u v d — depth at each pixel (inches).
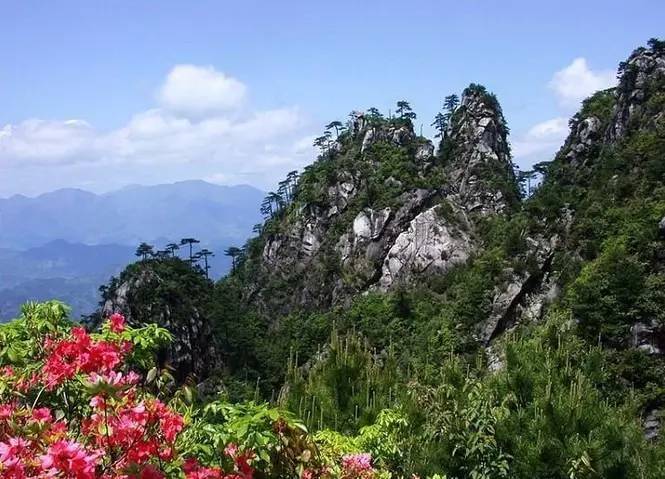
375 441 507.8
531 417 662.5
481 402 569.3
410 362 2925.7
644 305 2146.9
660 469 643.5
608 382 1726.1
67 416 247.8
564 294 2787.9
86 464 177.8
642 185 2849.4
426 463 506.0
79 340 242.1
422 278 3754.9
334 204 4357.8
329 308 3993.6
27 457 184.2
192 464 217.3
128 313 3348.9
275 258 4397.1
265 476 229.0
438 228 3863.2
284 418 234.4
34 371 254.2
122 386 197.3
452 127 4776.1
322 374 769.6
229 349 3609.7
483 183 4227.4
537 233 3245.6
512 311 3029.0
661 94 3267.7
